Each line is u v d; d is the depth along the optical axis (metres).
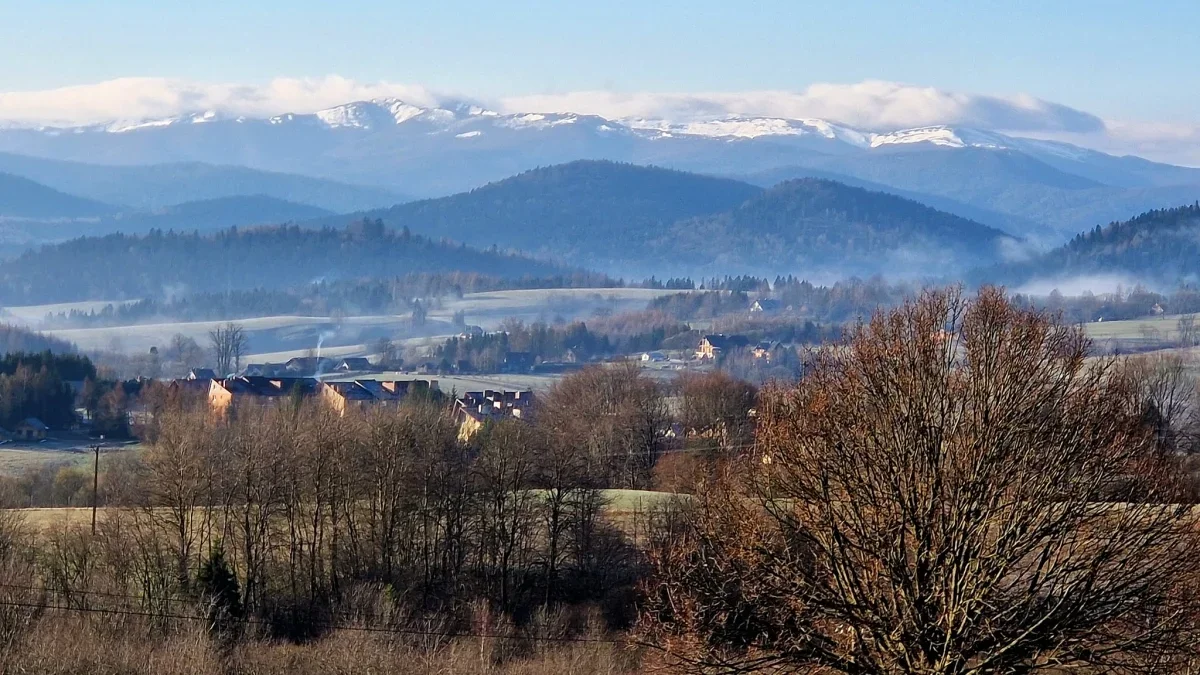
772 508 44.81
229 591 101.19
